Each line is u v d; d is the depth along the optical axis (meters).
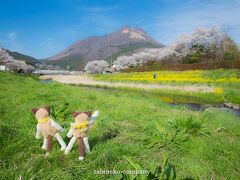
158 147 5.36
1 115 7.46
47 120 4.65
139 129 6.88
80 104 9.87
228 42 51.56
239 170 4.32
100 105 9.97
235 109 14.41
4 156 4.49
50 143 4.67
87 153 4.65
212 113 9.33
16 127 6.19
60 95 12.34
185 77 32.59
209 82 27.09
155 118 8.24
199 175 4.04
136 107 10.08
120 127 6.95
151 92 24.69
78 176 3.94
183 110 11.12
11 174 3.84
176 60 60.72
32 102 9.56
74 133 4.50
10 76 24.14
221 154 5.05
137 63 88.56
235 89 21.44
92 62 119.81
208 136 6.26
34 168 4.09
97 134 5.98
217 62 38.25
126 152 4.93
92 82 43.03
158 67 49.50
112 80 42.25
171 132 6.03
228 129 7.25
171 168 3.49
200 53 54.09
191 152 5.07
